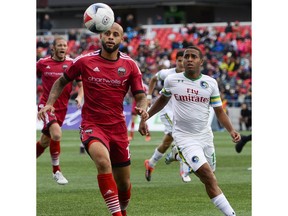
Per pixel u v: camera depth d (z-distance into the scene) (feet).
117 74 81.92
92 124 81.76
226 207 81.97
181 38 377.91
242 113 283.59
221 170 143.64
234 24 380.37
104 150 78.95
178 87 87.30
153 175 136.56
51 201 102.63
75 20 456.86
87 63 81.92
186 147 86.43
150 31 388.57
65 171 142.20
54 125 119.03
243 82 315.58
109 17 81.76
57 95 84.94
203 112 87.25
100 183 77.87
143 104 83.05
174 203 101.30
